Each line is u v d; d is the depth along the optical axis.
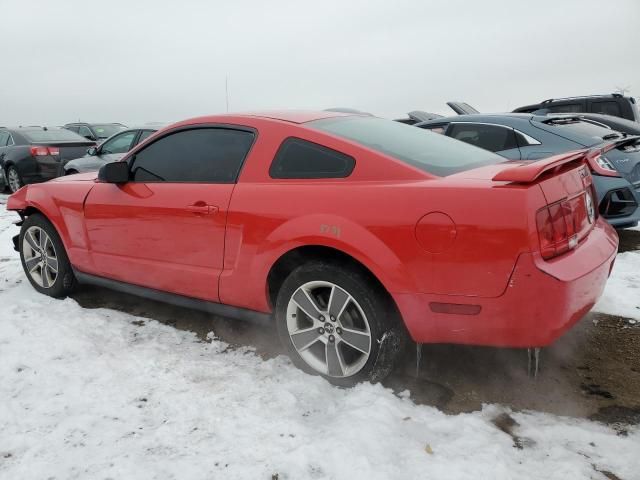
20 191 4.26
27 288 4.29
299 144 2.81
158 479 1.98
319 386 2.62
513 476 1.96
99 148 9.12
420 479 1.92
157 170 3.38
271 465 2.04
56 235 3.96
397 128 3.27
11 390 2.64
